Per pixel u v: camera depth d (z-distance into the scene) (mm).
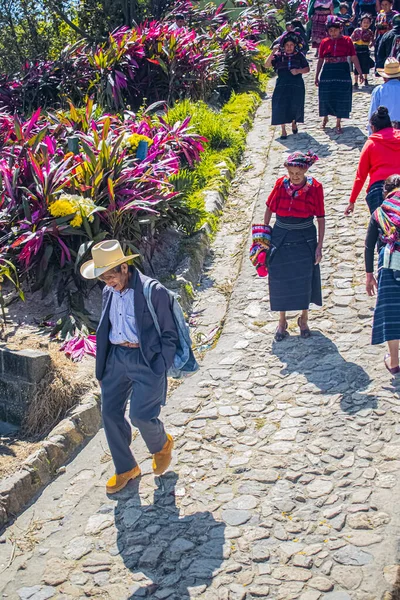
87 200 6910
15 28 17531
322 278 7410
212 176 10062
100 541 4434
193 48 12977
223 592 3916
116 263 4336
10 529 4648
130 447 5348
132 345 4559
